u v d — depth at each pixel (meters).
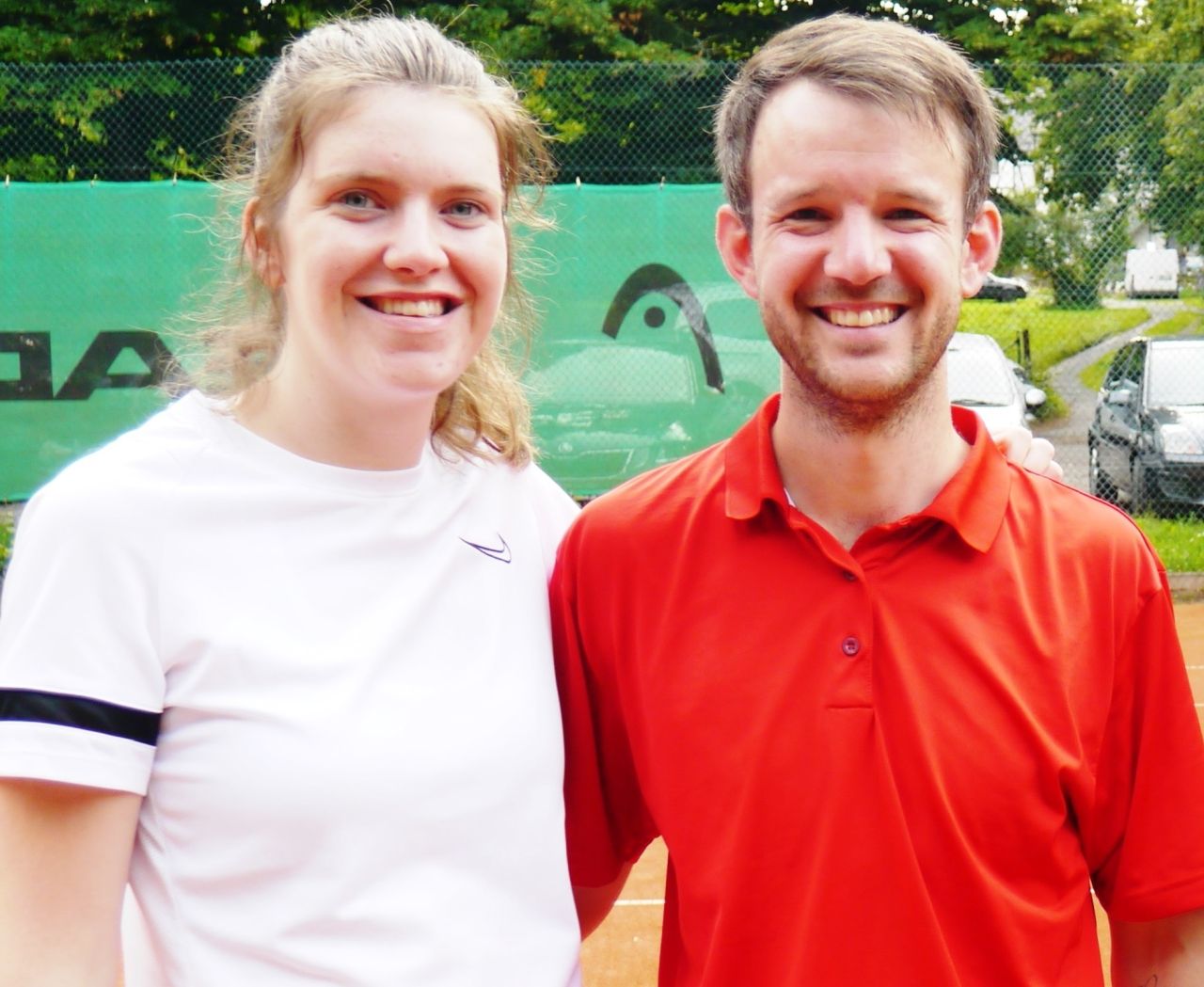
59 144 9.64
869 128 1.73
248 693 1.64
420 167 1.73
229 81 9.25
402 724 1.69
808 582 1.80
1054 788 1.73
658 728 1.85
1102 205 9.19
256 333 1.87
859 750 1.72
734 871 1.76
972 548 1.77
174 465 1.71
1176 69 8.72
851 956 1.71
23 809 1.57
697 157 10.04
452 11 12.70
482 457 2.02
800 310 1.79
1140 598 1.80
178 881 1.64
